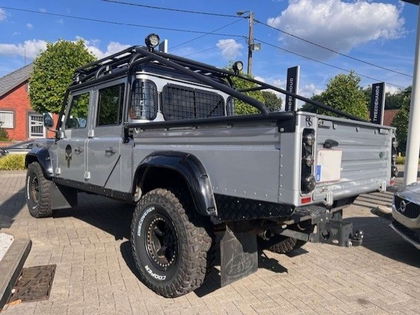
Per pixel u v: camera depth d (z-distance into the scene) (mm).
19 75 29531
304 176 2584
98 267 4160
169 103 4598
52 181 6074
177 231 3281
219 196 3080
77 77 5547
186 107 4805
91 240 5148
